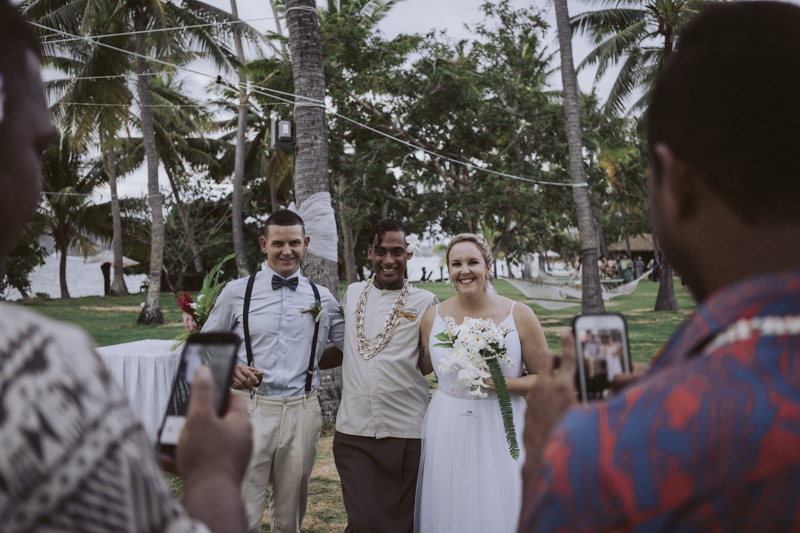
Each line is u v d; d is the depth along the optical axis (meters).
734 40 0.63
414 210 15.47
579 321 0.96
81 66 19.48
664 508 0.52
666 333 13.19
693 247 0.65
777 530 0.51
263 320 3.44
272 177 26.89
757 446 0.51
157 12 16.59
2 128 0.57
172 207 27.69
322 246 6.49
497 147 16.05
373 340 3.46
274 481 3.47
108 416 0.51
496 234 15.97
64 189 29.44
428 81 14.54
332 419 6.74
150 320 17.30
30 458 0.46
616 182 22.06
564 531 0.55
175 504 0.56
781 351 0.54
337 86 14.71
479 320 3.04
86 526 0.48
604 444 0.55
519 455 2.88
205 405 0.82
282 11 21.42
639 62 21.22
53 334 0.53
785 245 0.60
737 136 0.61
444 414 3.13
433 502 3.08
